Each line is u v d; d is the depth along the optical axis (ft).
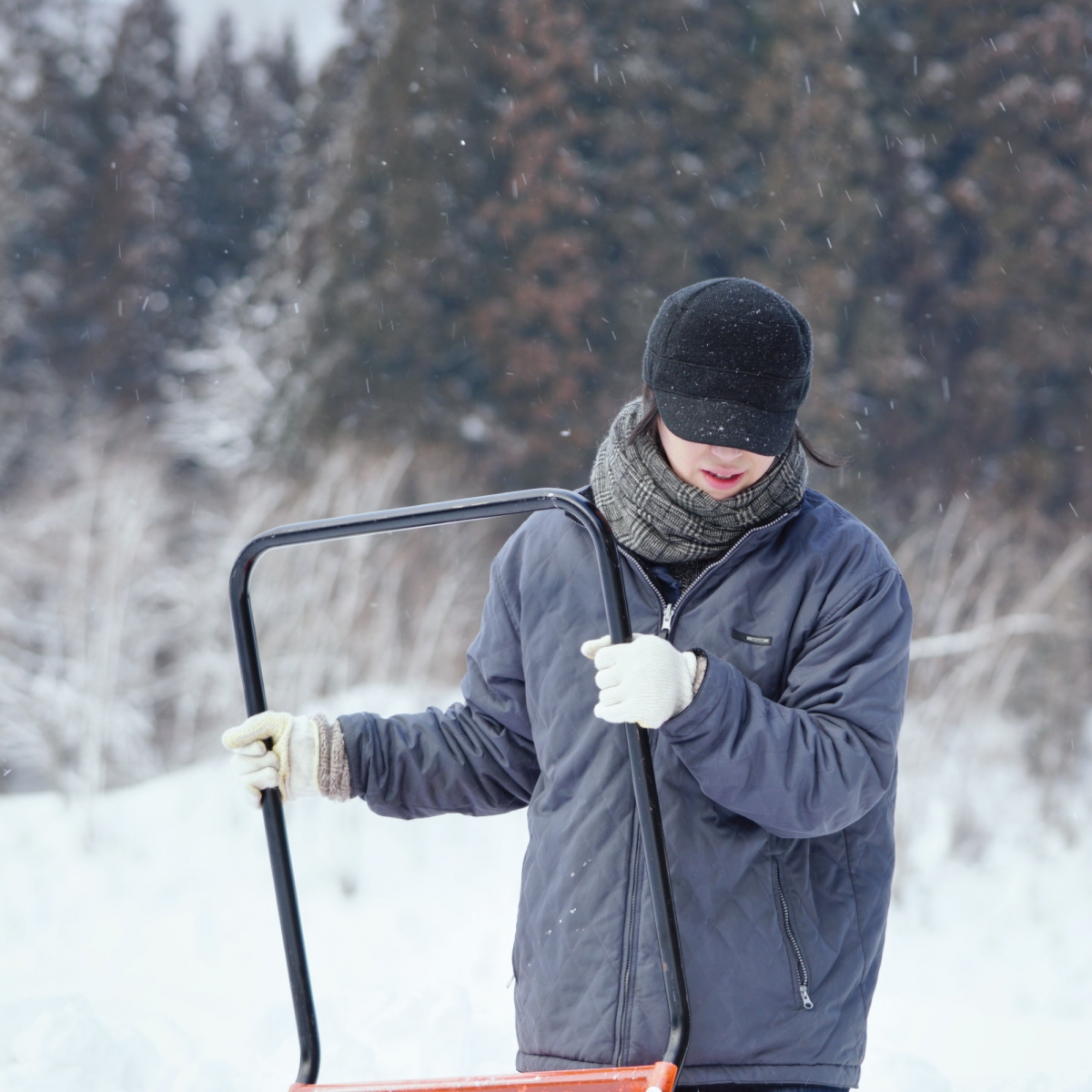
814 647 7.79
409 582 52.65
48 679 56.49
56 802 45.78
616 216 98.63
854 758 7.38
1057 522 90.58
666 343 7.79
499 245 97.45
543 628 8.45
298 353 99.09
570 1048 7.73
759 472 7.89
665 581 8.20
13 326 126.62
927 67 111.14
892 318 98.07
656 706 7.02
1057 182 104.01
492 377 93.97
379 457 71.51
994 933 30.76
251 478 86.02
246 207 143.23
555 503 7.52
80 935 29.37
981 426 97.35
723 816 7.70
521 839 36.17
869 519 87.45
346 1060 15.31
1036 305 100.94
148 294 130.11
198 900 32.37
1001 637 43.21
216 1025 22.13
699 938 7.54
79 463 82.33
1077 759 46.96
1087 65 109.09
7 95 140.77
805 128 102.17
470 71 101.30
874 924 7.87
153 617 65.21
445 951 27.73
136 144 138.31
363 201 100.27
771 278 99.30
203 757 54.49
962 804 38.70
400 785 8.87
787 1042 7.50
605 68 103.04
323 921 30.55
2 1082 13.62
